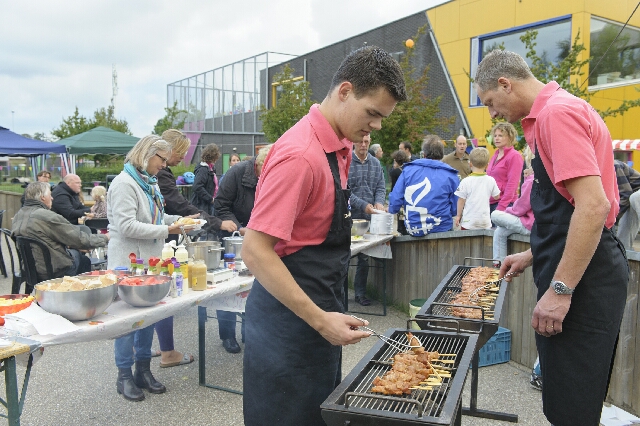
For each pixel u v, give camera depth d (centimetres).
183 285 327
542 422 329
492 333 265
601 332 208
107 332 265
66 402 363
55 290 259
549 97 214
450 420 153
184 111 2923
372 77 167
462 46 1388
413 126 1215
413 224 544
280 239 169
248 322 197
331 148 176
